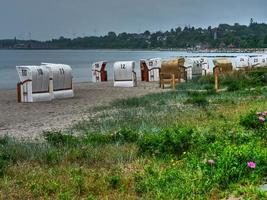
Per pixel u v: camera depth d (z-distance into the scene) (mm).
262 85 30547
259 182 8086
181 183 8016
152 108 20438
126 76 37719
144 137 11648
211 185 7824
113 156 10633
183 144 10672
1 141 13742
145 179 8430
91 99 28516
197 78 39688
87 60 131000
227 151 9203
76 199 7707
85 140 12898
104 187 8289
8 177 9117
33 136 15781
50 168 9820
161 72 36062
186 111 18453
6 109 24344
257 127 12883
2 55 185125
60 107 24781
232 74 34250
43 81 28078
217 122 14906
